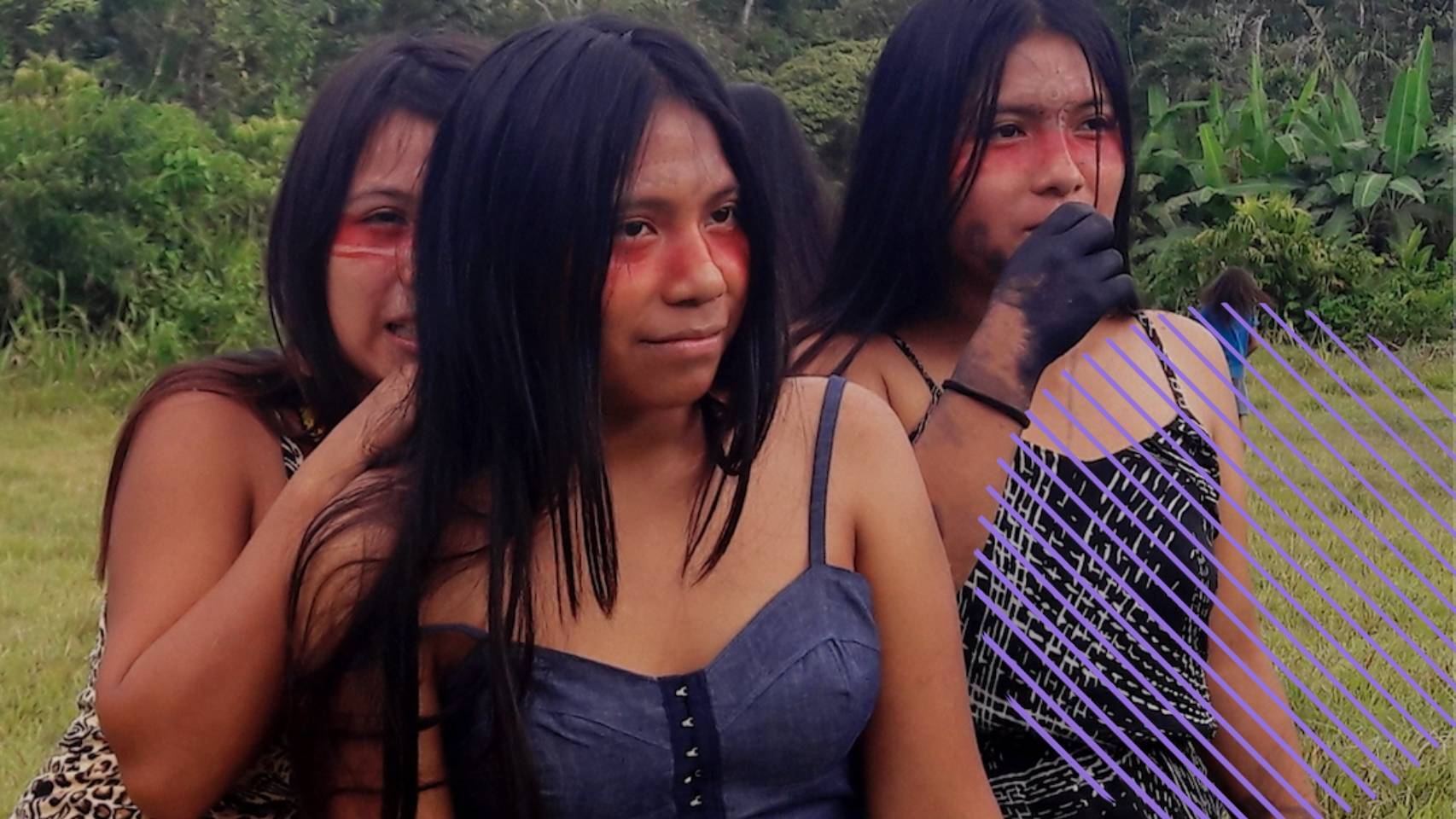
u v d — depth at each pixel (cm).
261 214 1077
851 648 149
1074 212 183
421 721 144
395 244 183
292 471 187
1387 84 1928
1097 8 196
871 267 201
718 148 144
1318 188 1291
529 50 141
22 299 983
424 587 145
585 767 142
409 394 152
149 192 1020
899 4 2148
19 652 473
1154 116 1377
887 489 159
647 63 140
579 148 136
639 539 151
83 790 187
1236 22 1928
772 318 151
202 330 990
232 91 1477
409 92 184
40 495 684
